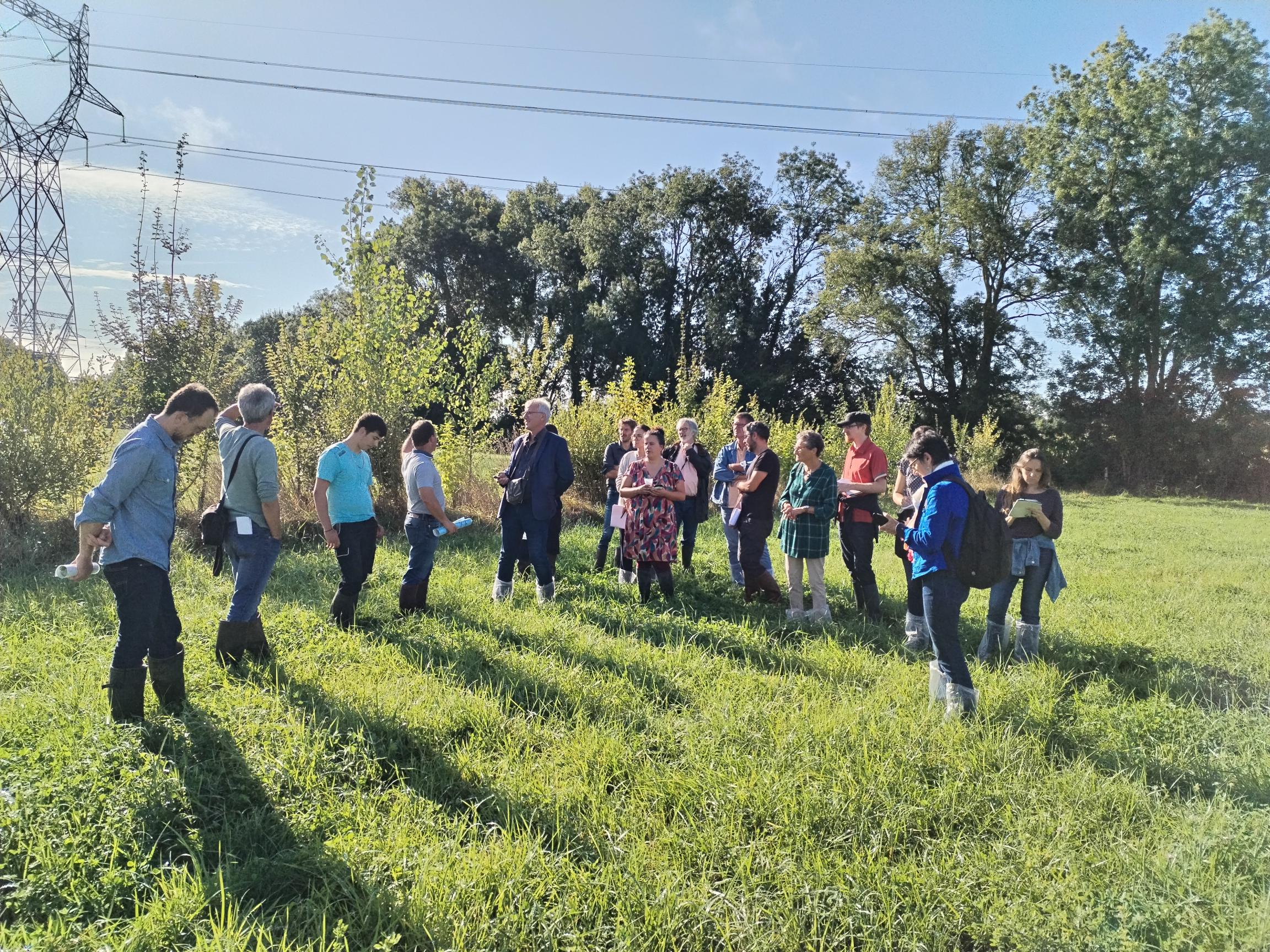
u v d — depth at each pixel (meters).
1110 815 3.85
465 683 5.15
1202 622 8.09
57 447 9.14
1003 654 6.50
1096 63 35.66
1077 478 37.38
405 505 11.66
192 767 3.81
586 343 40.25
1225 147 32.53
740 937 2.86
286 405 11.52
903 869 3.28
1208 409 35.53
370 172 11.61
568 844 3.37
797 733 4.44
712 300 41.62
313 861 3.12
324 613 6.64
